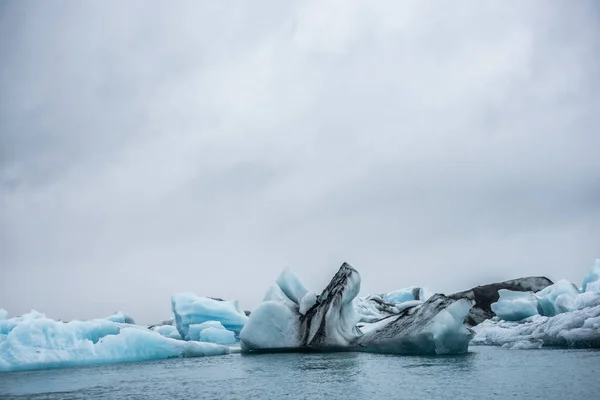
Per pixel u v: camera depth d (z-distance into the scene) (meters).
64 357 22.72
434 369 16.86
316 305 28.14
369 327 28.08
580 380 13.30
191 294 39.59
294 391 14.02
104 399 14.09
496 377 14.50
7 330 23.92
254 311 28.44
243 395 13.82
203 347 27.62
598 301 22.97
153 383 17.05
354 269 27.95
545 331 23.14
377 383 14.56
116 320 36.59
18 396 14.99
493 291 39.16
